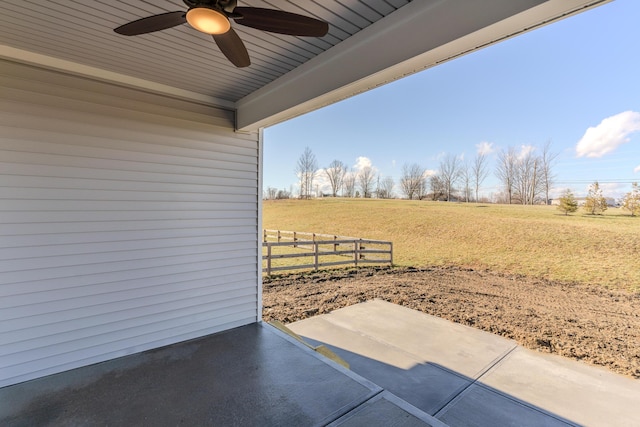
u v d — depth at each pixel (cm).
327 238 989
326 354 299
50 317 238
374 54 185
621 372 317
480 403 262
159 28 135
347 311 502
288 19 127
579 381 300
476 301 533
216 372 242
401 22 169
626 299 470
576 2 113
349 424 181
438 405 259
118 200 269
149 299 286
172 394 211
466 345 378
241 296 350
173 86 295
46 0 158
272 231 1111
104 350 262
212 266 328
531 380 301
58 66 238
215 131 329
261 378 233
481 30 136
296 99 253
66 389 216
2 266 219
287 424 180
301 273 710
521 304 505
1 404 198
